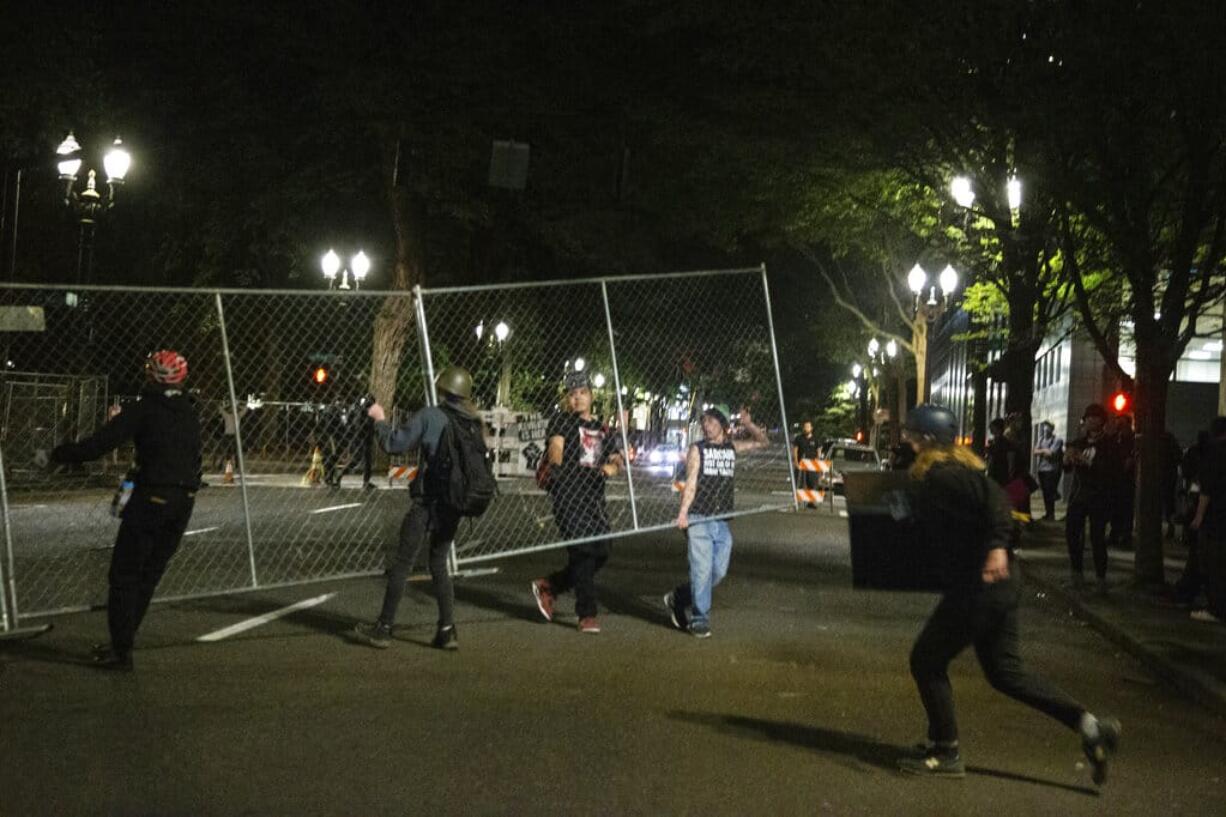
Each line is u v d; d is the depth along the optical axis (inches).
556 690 346.3
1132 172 592.7
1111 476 613.3
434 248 1558.8
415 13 1387.8
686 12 902.4
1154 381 606.9
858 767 279.0
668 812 239.9
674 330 673.0
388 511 904.9
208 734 287.3
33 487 866.1
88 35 1214.3
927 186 865.5
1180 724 347.9
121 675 348.2
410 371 1556.3
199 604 477.4
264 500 998.4
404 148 1421.0
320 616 456.1
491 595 526.6
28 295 971.3
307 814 231.9
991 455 885.2
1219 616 479.2
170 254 1567.4
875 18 714.8
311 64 1389.0
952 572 268.5
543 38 1384.1
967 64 688.4
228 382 449.4
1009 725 326.6
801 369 2834.6
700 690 354.3
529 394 957.8
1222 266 655.8
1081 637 503.8
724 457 449.7
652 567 664.4
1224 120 551.5
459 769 264.5
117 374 1176.8
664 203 1267.2
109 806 233.1
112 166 894.4
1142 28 535.8
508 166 804.0
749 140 915.4
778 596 567.5
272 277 1633.9
